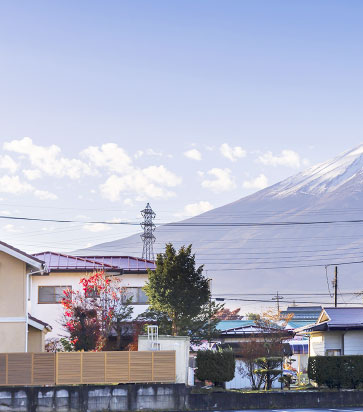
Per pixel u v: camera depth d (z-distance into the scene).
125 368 41.66
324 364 47.56
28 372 40.66
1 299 43.47
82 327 53.81
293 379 62.28
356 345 56.09
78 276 65.12
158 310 56.09
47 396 40.06
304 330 59.22
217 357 44.94
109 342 57.84
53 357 40.91
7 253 43.59
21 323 43.47
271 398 43.69
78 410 40.19
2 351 43.09
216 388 44.34
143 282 67.00
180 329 55.47
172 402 41.75
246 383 55.06
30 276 63.84
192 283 55.31
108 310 57.09
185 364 44.28
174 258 55.81
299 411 41.88
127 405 40.94
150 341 44.69
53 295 64.88
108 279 60.12
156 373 42.00
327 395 44.53
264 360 53.25
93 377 41.19
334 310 58.88
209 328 57.28
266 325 66.56
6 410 39.69
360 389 46.62
